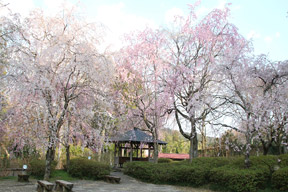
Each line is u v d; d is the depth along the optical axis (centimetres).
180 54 1342
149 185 1127
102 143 1177
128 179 1308
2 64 884
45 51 1002
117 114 1398
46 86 940
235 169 990
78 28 1130
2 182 1016
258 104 1003
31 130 1076
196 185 1082
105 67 1131
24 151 1447
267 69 1108
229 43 1264
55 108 1031
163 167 1206
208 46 1264
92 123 1210
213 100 1133
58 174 1215
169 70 1336
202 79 1247
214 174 1027
